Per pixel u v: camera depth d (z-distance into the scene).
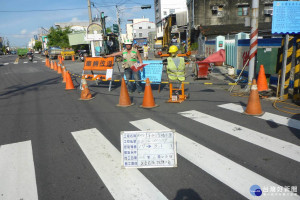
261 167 3.23
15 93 9.57
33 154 3.89
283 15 6.11
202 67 11.07
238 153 3.65
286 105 6.21
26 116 6.10
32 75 16.45
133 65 7.75
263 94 7.15
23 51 51.53
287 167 3.20
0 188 2.97
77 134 4.71
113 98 7.84
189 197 2.67
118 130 4.84
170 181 3.00
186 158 3.55
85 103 7.27
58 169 3.39
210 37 25.38
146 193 2.77
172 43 28.41
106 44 25.17
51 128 5.13
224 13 29.31
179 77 6.83
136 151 3.31
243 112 5.69
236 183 2.89
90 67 9.45
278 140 4.06
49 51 38.91
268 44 8.96
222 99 7.13
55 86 10.95
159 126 4.97
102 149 3.99
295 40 6.54
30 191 2.90
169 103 6.86
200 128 4.77
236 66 12.47
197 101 6.97
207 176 3.07
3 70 22.06
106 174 3.21
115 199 2.69
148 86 6.40
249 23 7.53
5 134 4.87
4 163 3.62
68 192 2.85
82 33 34.59
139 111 6.16
